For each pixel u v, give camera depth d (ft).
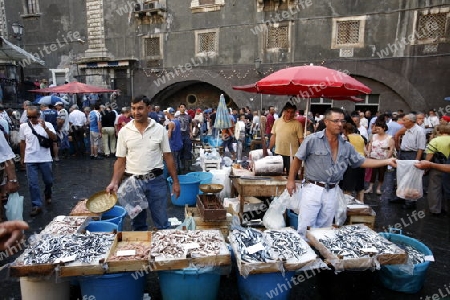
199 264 8.76
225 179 18.92
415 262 10.59
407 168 15.60
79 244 9.35
